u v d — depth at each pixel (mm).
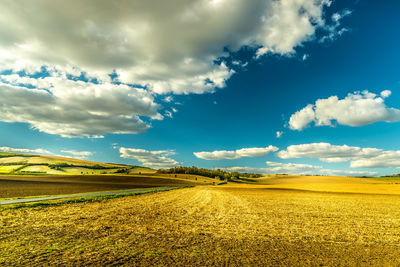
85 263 6684
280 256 8219
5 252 7387
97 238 9484
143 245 8828
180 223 13633
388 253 8836
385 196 44594
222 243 9656
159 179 120812
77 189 45719
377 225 14781
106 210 17406
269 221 15359
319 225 14359
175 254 7957
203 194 41438
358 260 7988
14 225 11141
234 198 33812
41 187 47375
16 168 170000
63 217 13742
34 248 7887
